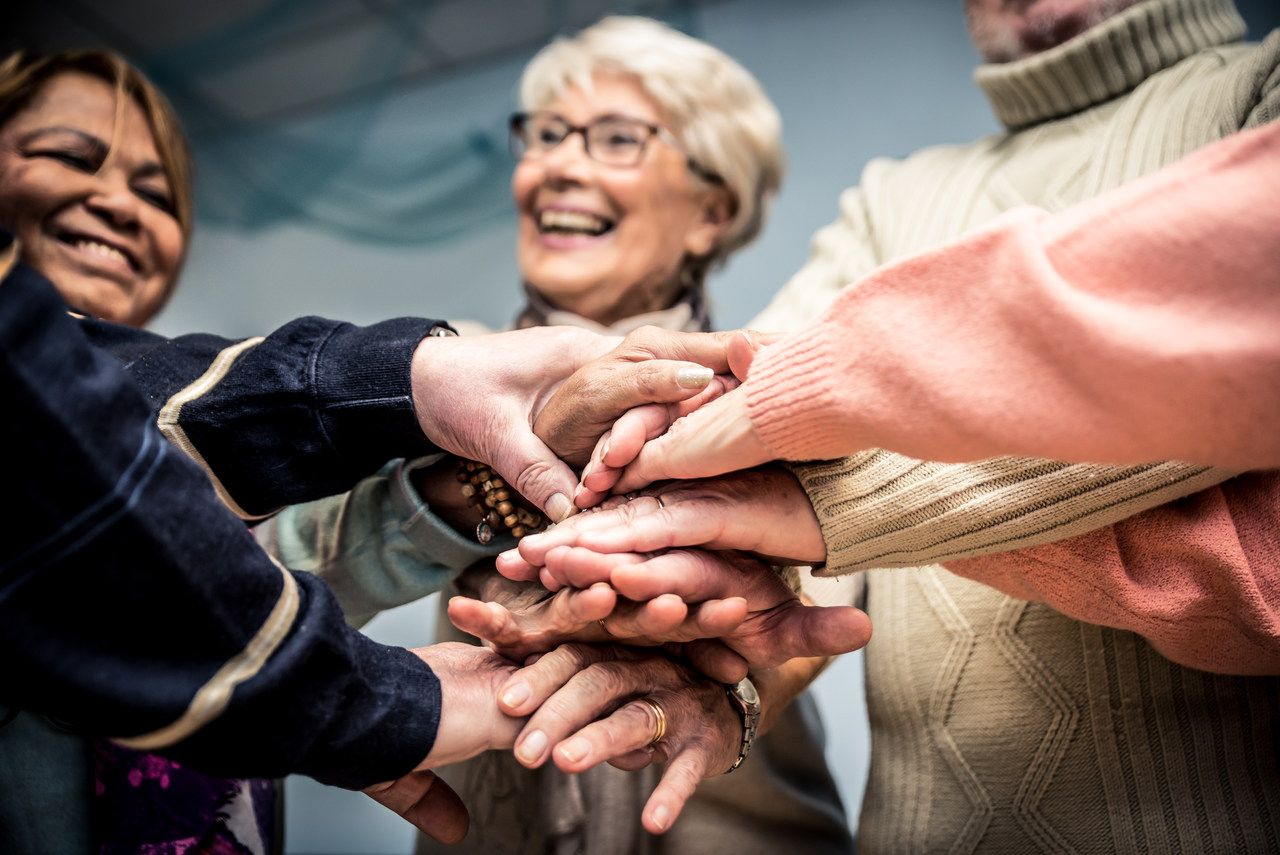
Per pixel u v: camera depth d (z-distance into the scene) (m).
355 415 0.77
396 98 4.47
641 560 0.68
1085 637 0.80
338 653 0.57
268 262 4.56
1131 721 0.78
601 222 1.43
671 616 0.64
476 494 0.84
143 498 0.49
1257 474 0.63
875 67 3.15
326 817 2.48
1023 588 0.69
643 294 1.49
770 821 1.10
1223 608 0.63
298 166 4.55
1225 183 0.47
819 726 1.25
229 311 4.56
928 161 1.21
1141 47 0.98
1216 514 0.62
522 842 1.05
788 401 0.59
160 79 4.35
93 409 0.48
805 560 0.73
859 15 3.22
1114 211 0.49
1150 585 0.64
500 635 0.70
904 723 0.92
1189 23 0.98
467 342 0.80
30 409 0.46
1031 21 1.08
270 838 0.96
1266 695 0.73
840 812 1.20
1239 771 0.74
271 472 0.76
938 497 0.64
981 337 0.51
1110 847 0.77
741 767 1.10
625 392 0.71
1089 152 0.97
